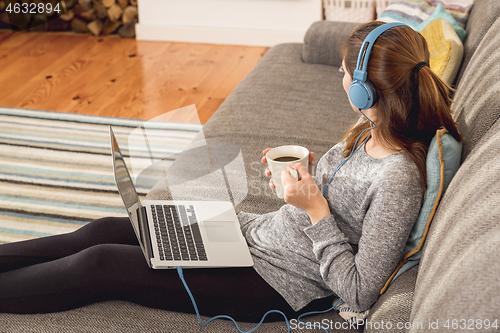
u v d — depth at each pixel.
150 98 3.15
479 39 1.61
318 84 2.19
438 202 0.87
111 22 4.32
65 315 1.04
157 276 1.03
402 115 0.84
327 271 0.93
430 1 2.28
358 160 0.95
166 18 4.22
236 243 1.11
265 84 2.19
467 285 0.60
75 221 1.97
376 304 0.90
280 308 1.02
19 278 1.06
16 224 1.94
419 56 0.83
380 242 0.84
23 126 2.76
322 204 0.94
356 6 3.13
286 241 1.04
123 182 1.08
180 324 1.01
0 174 2.29
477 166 0.79
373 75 0.82
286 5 3.93
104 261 1.05
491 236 0.64
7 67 3.62
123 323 1.01
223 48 4.08
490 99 0.94
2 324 1.02
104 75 3.51
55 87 3.30
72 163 2.39
